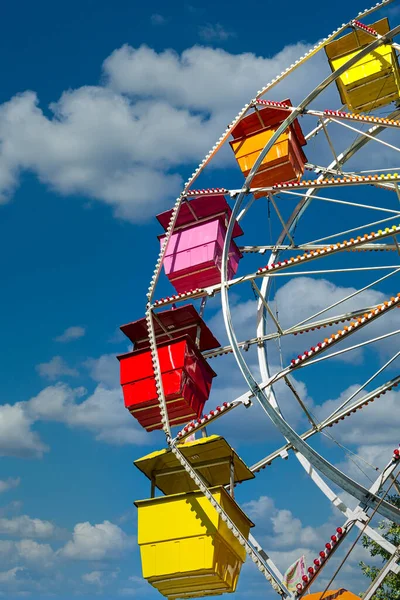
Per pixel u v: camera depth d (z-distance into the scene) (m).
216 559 20.48
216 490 20.64
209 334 25.50
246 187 24.30
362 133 22.73
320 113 23.55
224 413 21.38
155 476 23.56
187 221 26.77
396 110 26.33
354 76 26.81
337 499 19.41
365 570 24.36
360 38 26.89
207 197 26.00
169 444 21.72
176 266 25.91
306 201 26.28
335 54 27.48
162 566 20.84
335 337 19.97
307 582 18.34
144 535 21.28
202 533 20.58
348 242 21.39
